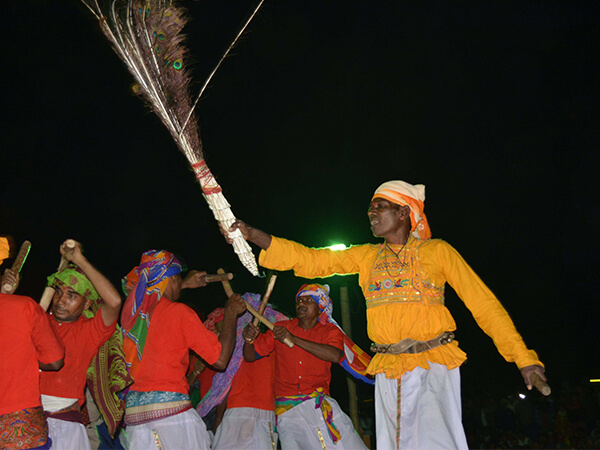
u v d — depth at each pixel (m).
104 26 3.90
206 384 6.83
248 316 6.64
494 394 16.52
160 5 3.92
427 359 3.87
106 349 4.97
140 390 4.53
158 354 4.53
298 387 6.23
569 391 12.84
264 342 6.31
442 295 4.05
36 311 4.07
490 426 14.13
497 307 3.83
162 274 4.71
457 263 3.94
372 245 4.26
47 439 4.02
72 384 4.46
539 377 3.60
